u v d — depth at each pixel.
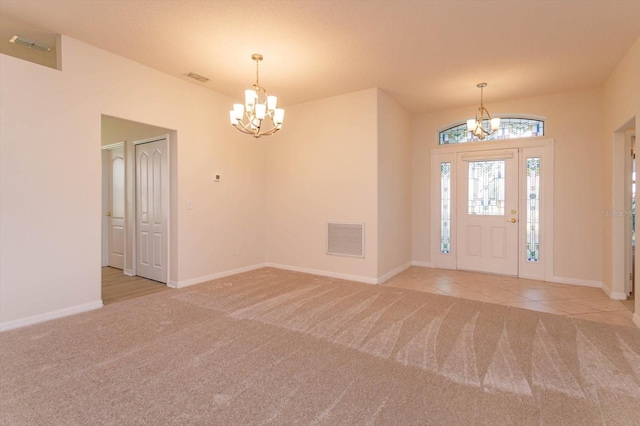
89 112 3.49
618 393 1.99
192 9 2.84
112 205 5.77
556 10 2.81
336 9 2.82
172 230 4.47
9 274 2.96
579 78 4.27
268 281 4.75
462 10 2.82
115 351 2.52
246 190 5.43
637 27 3.04
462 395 1.97
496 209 5.34
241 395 1.97
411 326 3.04
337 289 4.34
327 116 5.08
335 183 5.02
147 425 1.70
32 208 3.09
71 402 1.89
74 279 3.39
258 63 3.88
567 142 4.77
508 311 3.48
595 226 4.59
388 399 1.93
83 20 3.03
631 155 4.00
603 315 3.37
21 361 2.36
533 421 1.74
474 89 4.70
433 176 5.84
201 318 3.24
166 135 4.52
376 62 3.84
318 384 2.08
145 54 3.69
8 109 2.94
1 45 3.52
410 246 6.00
